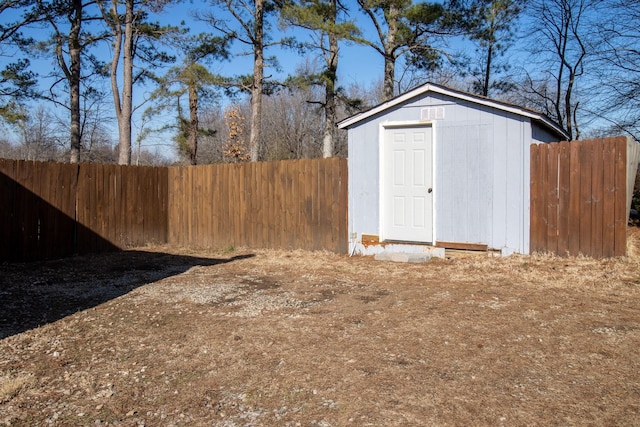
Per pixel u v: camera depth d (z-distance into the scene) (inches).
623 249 282.4
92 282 300.8
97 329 201.3
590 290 236.2
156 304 241.0
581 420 118.6
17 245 378.3
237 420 124.7
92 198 428.5
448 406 127.3
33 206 388.2
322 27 540.7
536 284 252.4
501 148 318.7
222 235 445.7
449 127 334.6
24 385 145.9
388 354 164.6
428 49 675.4
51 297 260.8
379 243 357.1
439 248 334.0
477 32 675.4
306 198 395.2
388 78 666.2
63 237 407.8
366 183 367.6
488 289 247.6
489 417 121.1
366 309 220.2
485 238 324.5
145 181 468.4
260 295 254.7
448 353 163.3
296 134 1253.1
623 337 172.1
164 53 786.8
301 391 139.6
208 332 194.5
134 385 146.8
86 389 144.2
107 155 1206.3
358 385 141.7
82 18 692.7
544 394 132.3
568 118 727.1
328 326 197.0
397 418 122.3
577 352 160.4
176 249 446.9
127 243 454.6
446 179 336.5
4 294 268.4
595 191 290.8
